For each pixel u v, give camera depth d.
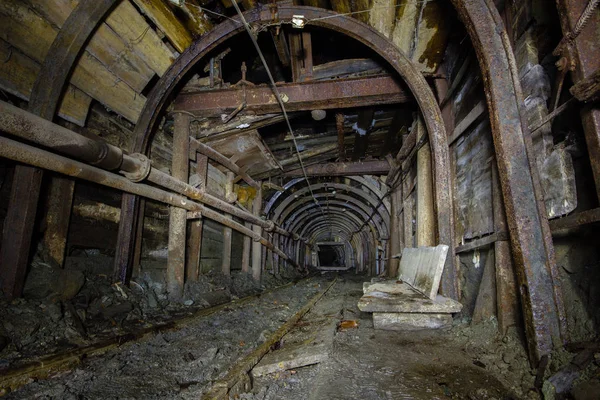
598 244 2.01
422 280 3.87
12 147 2.57
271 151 7.42
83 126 3.95
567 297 2.21
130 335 3.18
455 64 4.30
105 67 3.86
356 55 5.61
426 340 2.95
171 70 4.42
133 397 2.03
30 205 3.08
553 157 2.34
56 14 3.11
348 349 2.77
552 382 1.74
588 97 1.79
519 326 2.52
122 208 4.36
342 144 7.03
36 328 2.82
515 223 2.24
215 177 6.84
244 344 3.28
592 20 1.93
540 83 2.54
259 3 4.05
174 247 5.00
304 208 14.06
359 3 3.70
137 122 4.56
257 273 9.18
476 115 3.42
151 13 3.76
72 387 2.13
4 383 2.06
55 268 3.47
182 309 4.66
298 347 2.87
